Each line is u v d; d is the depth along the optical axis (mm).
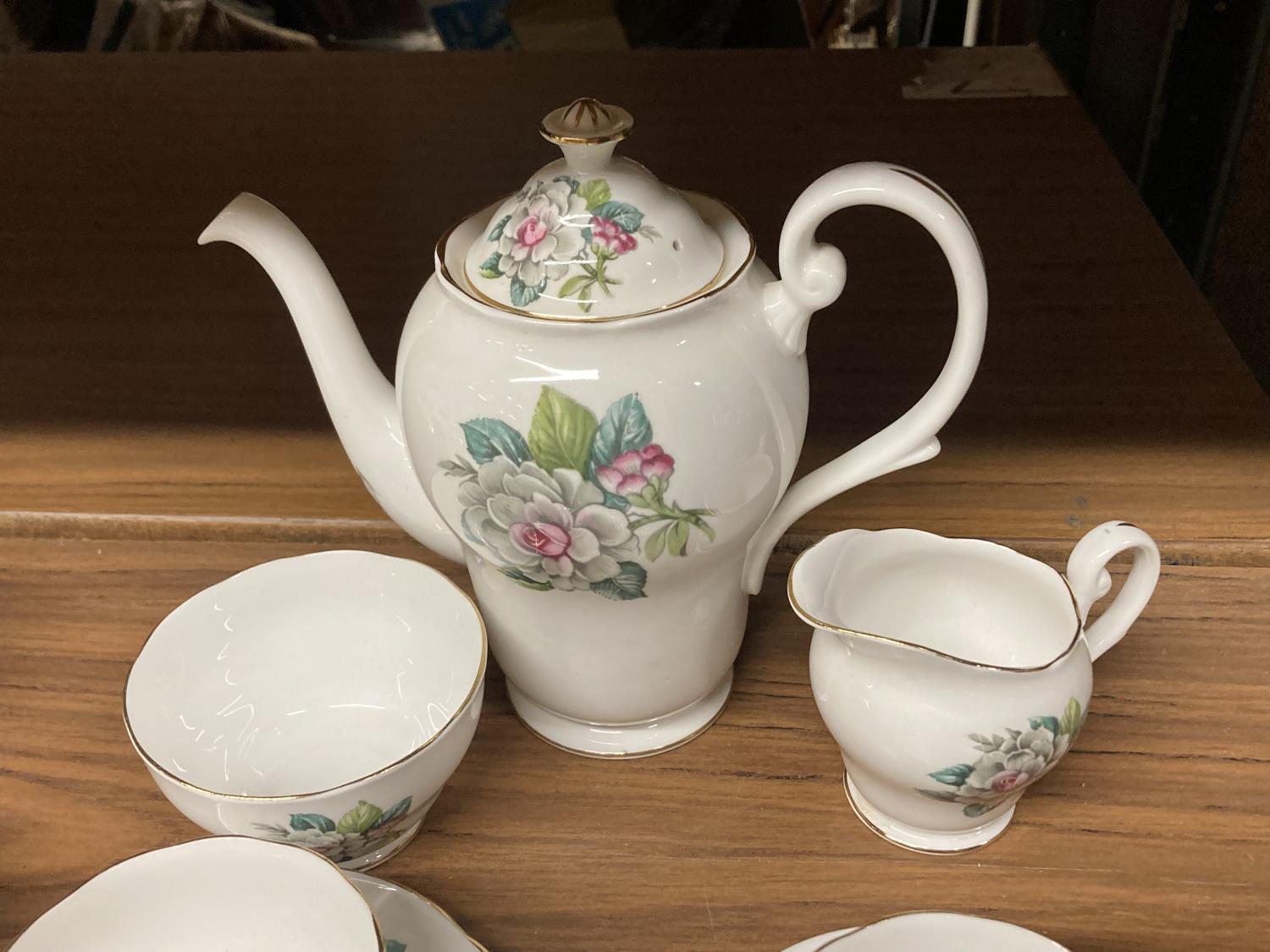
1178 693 559
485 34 1349
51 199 990
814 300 446
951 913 395
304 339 520
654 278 434
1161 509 646
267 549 660
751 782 533
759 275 468
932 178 962
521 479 437
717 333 439
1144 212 914
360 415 523
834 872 491
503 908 479
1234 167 1000
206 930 422
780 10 1376
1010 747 448
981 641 516
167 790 453
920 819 490
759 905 477
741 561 518
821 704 481
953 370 464
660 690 524
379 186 983
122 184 1008
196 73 1187
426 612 549
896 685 451
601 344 424
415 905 457
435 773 467
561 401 424
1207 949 453
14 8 1305
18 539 673
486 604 526
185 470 702
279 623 559
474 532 469
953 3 1356
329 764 532
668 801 525
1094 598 483
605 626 493
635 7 1367
